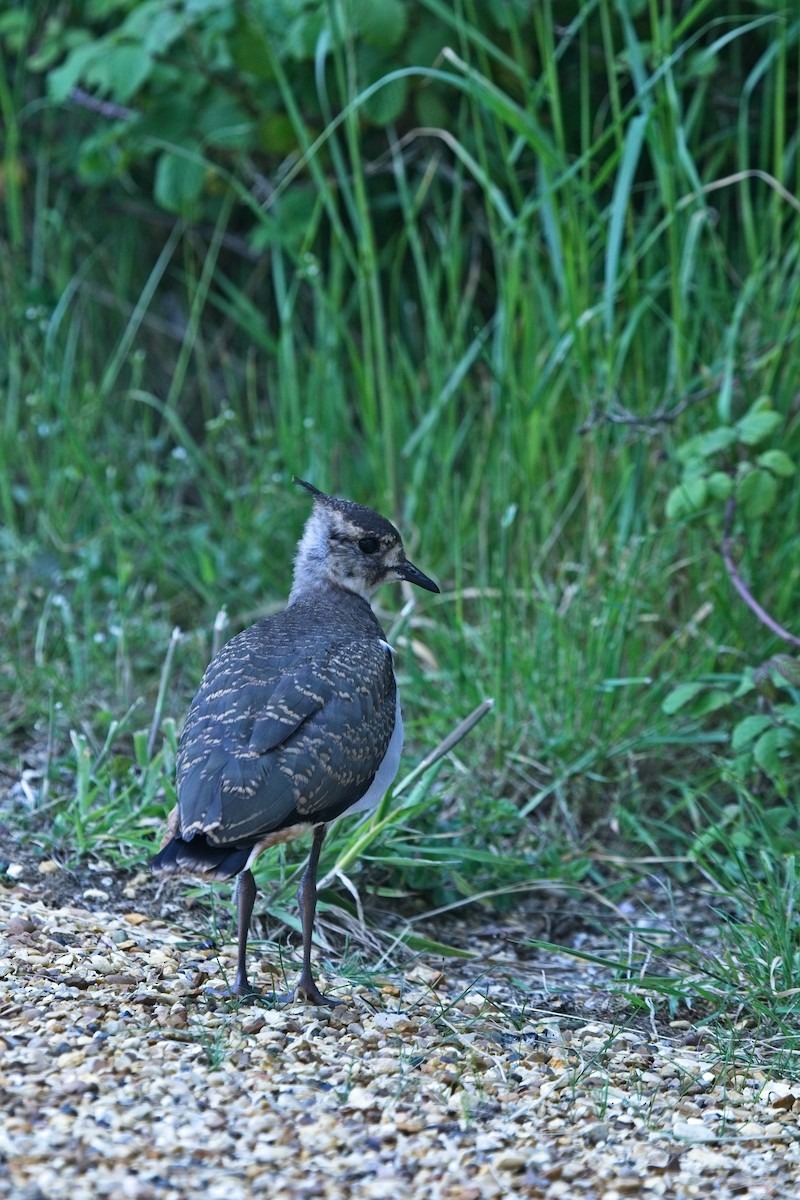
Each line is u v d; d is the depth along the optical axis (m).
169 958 8.18
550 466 12.66
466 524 12.70
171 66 14.14
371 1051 7.31
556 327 12.29
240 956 7.89
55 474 13.41
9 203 14.97
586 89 12.18
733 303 12.56
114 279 15.23
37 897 8.85
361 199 12.39
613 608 11.05
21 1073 6.52
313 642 8.41
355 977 8.43
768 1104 7.16
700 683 10.41
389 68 13.27
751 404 11.85
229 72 14.03
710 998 8.35
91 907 8.90
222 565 12.91
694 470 10.77
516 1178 6.12
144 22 13.72
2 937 8.02
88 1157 5.86
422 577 9.64
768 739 9.86
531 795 10.80
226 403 14.03
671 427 11.97
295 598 9.53
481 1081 7.04
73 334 14.62
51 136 15.58
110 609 12.54
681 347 11.64
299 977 8.27
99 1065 6.64
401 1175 6.03
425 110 13.43
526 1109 6.79
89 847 9.43
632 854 10.51
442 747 9.39
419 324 14.53
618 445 12.02
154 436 14.98
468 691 11.23
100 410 14.05
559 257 12.20
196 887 9.19
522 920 9.77
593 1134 6.57
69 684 11.46
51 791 10.17
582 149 13.22
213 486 14.20
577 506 12.57
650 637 11.72
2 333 14.71
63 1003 7.28
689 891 10.16
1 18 14.91
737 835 9.82
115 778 10.33
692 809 10.53
